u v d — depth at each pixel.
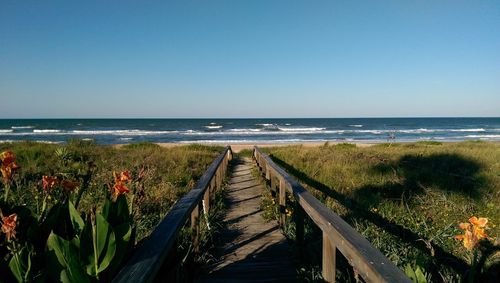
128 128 68.12
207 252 3.91
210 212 5.37
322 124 89.06
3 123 88.19
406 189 7.09
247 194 7.80
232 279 3.42
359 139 44.06
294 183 4.36
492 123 99.06
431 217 5.52
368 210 5.66
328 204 5.99
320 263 3.67
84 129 64.44
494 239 4.33
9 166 2.12
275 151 16.44
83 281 1.66
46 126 73.06
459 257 4.06
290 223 4.94
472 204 6.14
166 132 57.38
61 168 7.40
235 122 101.62
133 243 2.07
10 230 1.63
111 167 9.02
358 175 8.76
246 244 4.42
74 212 1.97
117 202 2.02
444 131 61.94
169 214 2.69
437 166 10.26
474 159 11.44
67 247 1.69
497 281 3.46
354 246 2.03
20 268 1.66
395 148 18.03
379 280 1.66
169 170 9.09
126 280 1.51
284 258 3.94
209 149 20.36
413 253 3.96
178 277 2.65
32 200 4.27
